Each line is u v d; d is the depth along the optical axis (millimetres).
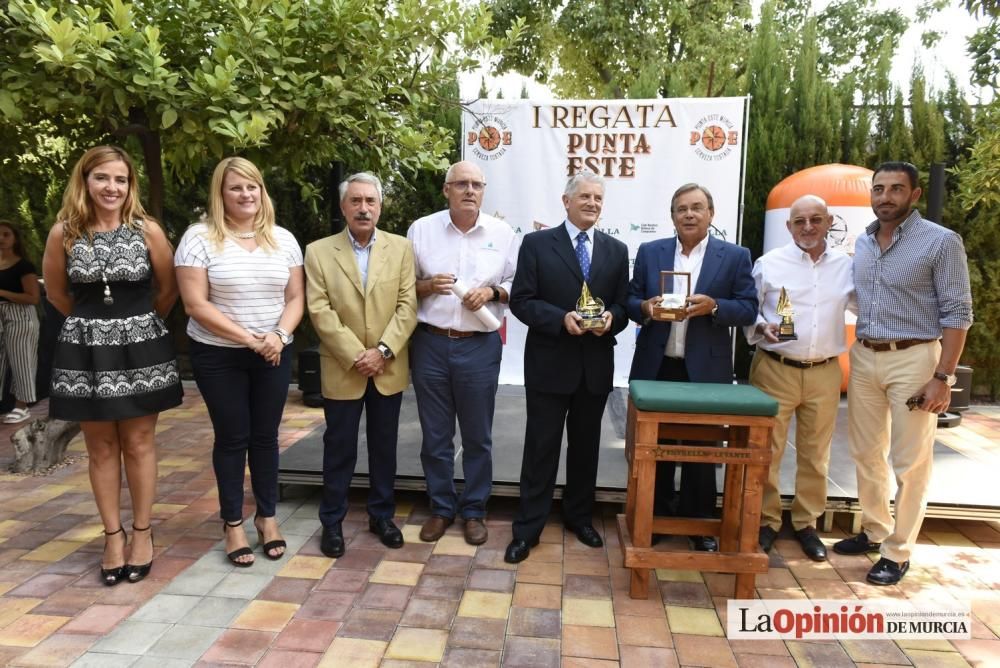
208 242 2664
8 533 3201
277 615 2490
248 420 2873
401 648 2295
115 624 2420
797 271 3021
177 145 3627
